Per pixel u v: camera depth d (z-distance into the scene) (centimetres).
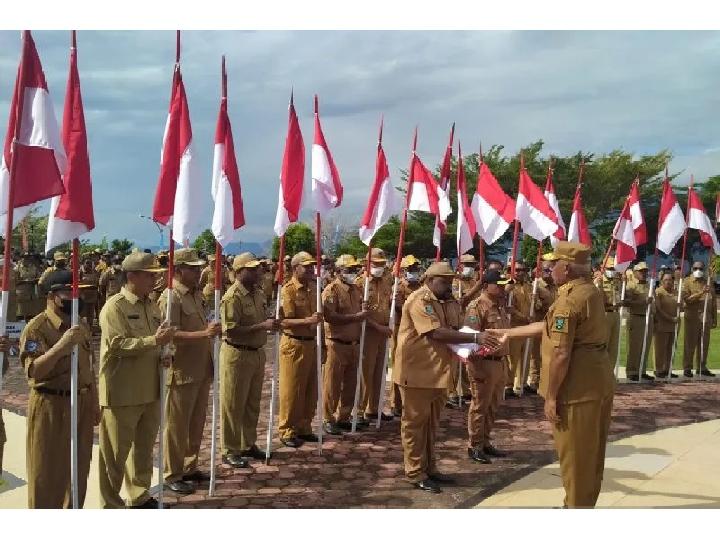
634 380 1149
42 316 455
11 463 644
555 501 558
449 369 576
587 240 1178
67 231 437
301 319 692
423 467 589
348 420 809
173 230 515
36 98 421
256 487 582
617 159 3853
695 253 3616
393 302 821
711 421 846
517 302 987
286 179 659
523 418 855
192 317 585
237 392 635
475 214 938
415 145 854
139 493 504
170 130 526
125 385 477
